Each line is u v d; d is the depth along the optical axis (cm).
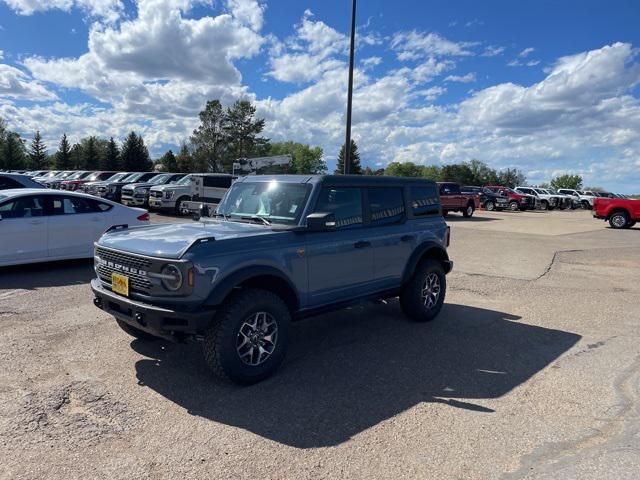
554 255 1315
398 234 585
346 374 457
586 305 766
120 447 322
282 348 444
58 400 388
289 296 465
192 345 519
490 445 335
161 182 2536
